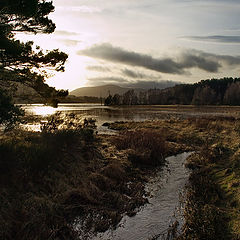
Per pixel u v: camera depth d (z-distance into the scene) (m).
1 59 8.84
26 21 9.59
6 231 4.95
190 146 16.67
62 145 9.91
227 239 5.02
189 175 10.28
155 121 32.78
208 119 30.17
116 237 5.57
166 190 8.61
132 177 9.77
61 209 6.42
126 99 128.00
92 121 23.39
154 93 146.88
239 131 19.44
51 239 5.20
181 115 46.94
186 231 5.58
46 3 9.79
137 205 7.27
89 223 6.06
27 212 5.69
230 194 7.29
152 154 12.65
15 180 6.70
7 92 8.32
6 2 7.88
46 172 7.68
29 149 8.18
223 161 11.53
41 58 9.56
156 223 6.21
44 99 9.88
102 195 7.56
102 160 10.95
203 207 6.71
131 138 14.97
